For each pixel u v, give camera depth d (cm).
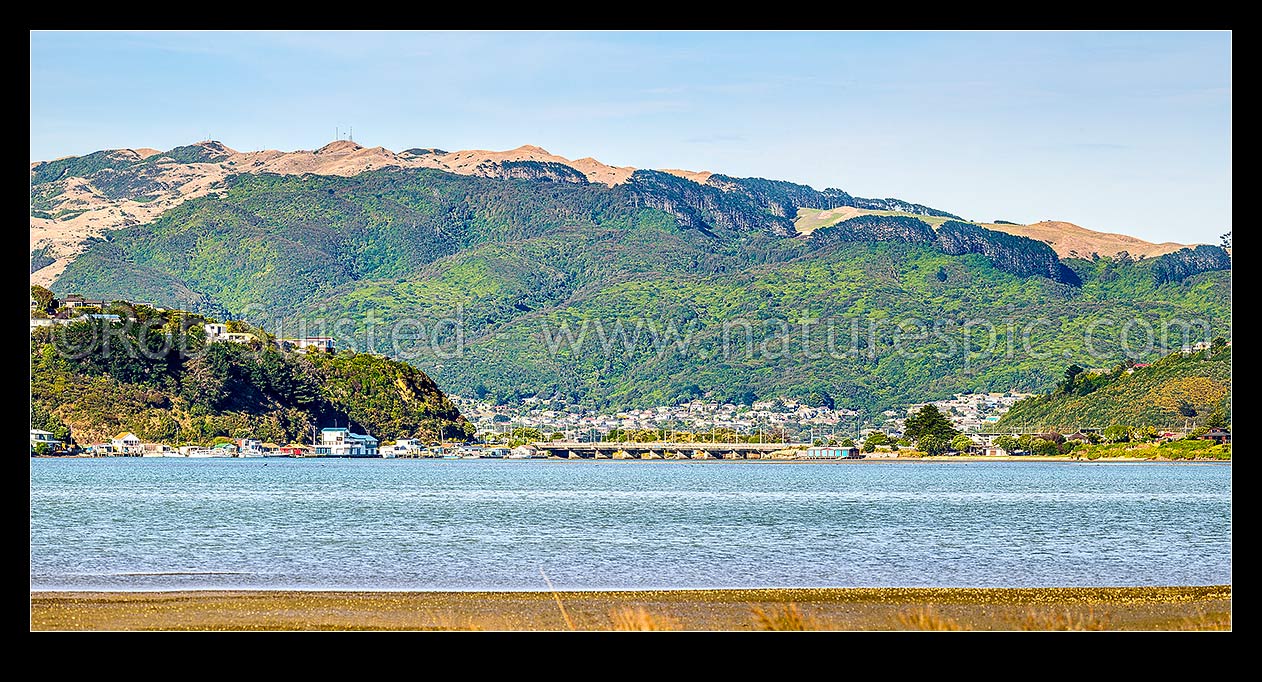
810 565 4941
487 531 6762
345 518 7775
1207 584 4294
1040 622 3014
